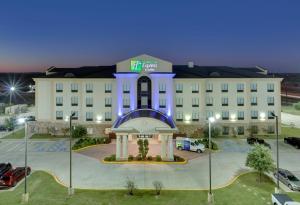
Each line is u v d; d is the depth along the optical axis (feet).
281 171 114.42
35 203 91.30
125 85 191.72
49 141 186.09
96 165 135.03
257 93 203.00
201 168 131.23
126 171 126.41
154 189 105.29
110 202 93.45
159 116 154.20
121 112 192.03
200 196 98.63
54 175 120.26
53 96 201.46
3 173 115.96
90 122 199.52
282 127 239.09
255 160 110.93
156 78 189.88
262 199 95.76
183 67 226.99
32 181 112.68
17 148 168.45
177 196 98.73
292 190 104.37
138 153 155.33
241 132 202.18
